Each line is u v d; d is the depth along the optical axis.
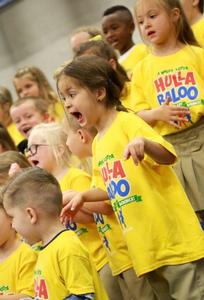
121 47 10.60
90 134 7.62
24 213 6.52
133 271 7.14
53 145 8.04
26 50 14.56
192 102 7.86
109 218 7.24
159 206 6.63
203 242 6.62
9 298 6.79
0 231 7.19
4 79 14.94
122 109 7.03
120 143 6.79
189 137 7.82
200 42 9.16
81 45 8.99
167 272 6.59
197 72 7.97
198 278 6.57
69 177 7.88
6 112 12.20
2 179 8.02
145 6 8.09
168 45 8.11
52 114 10.45
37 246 7.21
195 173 7.80
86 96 6.87
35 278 6.48
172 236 6.59
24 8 14.39
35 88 11.56
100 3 13.27
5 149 9.67
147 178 6.69
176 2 8.14
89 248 7.59
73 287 6.16
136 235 6.65
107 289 7.51
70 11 13.76
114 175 6.79
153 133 6.64
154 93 8.09
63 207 7.07
